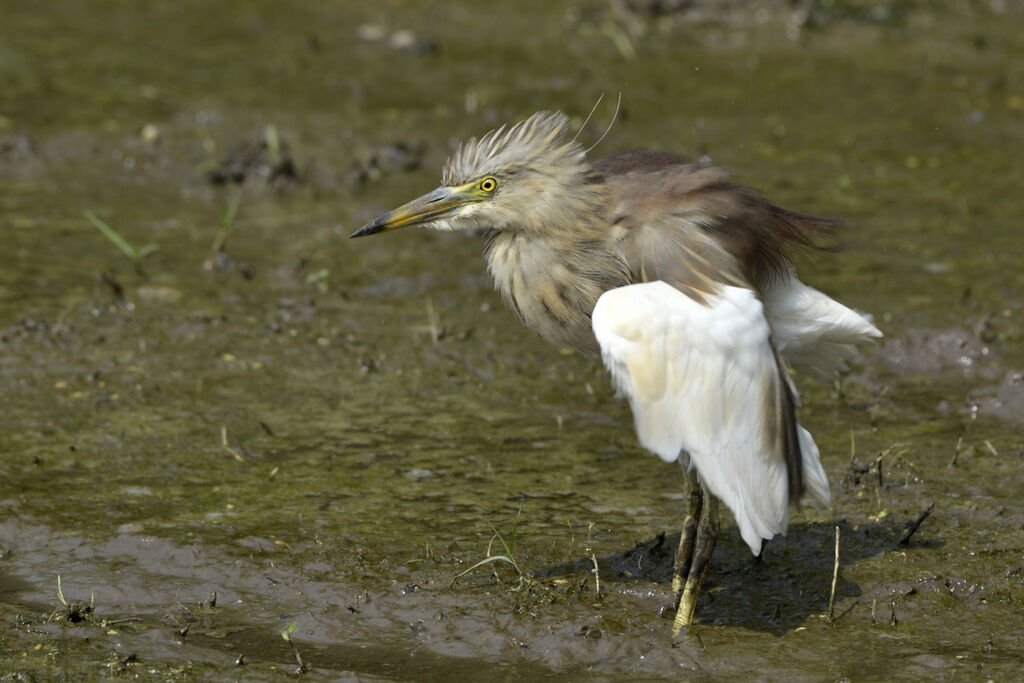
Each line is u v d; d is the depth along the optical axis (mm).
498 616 8609
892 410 11492
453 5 23438
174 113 18375
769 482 7949
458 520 9758
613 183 8680
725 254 8219
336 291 13828
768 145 17984
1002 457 10586
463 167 8875
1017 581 8938
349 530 9586
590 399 11820
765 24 22703
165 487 10133
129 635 8391
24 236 14797
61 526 9555
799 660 8125
